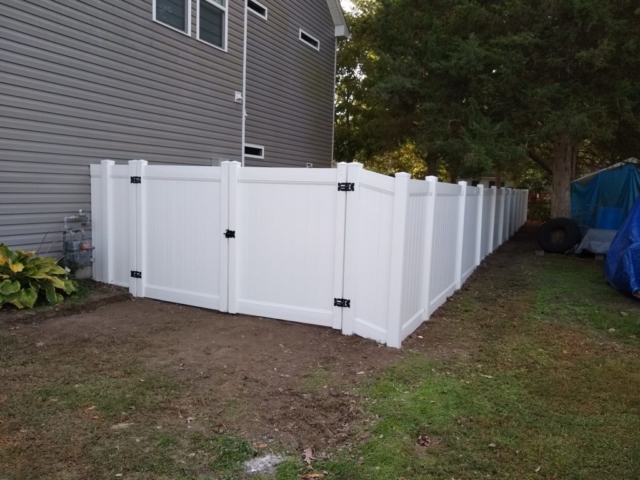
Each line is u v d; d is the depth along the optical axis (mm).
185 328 5242
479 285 7965
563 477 2725
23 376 3855
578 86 11906
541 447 3020
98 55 6863
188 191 6016
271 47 11930
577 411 3541
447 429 3207
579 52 11195
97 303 6047
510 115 12734
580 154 18000
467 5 12281
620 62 11383
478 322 5805
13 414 3242
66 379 3826
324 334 5125
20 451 2816
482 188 9344
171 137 8367
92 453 2828
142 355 4406
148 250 6410
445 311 6250
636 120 11695
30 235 6141
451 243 6965
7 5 5617
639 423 3379
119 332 5051
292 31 12867
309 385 3846
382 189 4715
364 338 5000
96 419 3225
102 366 4117
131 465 2727
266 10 11617
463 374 4176
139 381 3834
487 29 12828
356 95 22750
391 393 3723
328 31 15008
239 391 3717
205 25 9133
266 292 5645
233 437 3057
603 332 5543
